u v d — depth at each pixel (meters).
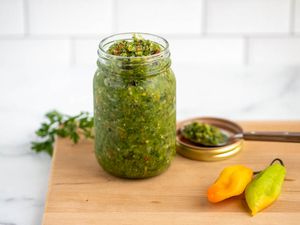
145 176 0.51
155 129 0.49
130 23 0.77
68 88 0.72
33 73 0.75
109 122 0.49
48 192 0.50
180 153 0.55
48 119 0.65
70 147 0.57
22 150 0.60
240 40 0.78
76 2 0.75
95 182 0.51
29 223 0.50
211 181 0.52
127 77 0.47
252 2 0.76
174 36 0.77
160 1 0.75
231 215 0.47
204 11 0.76
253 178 0.51
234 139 0.57
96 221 0.46
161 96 0.48
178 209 0.48
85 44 0.78
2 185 0.54
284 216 0.47
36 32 0.77
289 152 0.56
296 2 0.76
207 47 0.78
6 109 0.67
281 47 0.79
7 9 0.75
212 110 0.67
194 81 0.73
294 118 0.65
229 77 0.74
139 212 0.47
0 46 0.77
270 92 0.71
